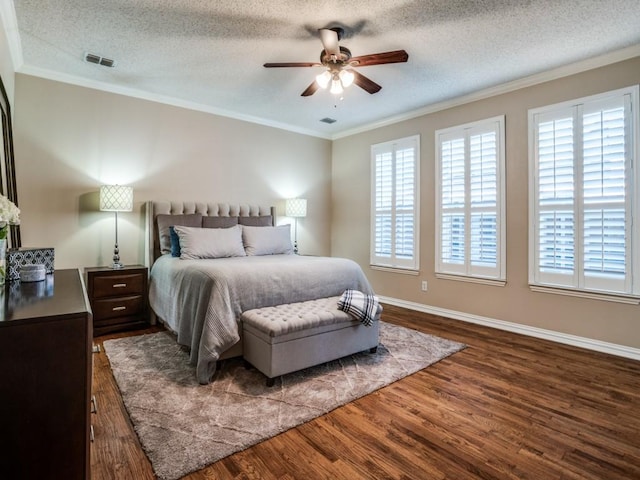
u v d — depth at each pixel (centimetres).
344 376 257
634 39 281
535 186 353
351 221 561
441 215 434
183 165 438
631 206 295
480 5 238
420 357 296
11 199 287
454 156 420
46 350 111
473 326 391
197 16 253
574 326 330
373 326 297
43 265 181
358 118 498
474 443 180
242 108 458
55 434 113
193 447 171
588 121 318
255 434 183
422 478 154
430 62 322
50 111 350
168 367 268
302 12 247
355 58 255
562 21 256
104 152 382
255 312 262
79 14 251
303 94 322
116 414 203
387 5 238
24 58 320
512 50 300
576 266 326
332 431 189
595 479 155
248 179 497
